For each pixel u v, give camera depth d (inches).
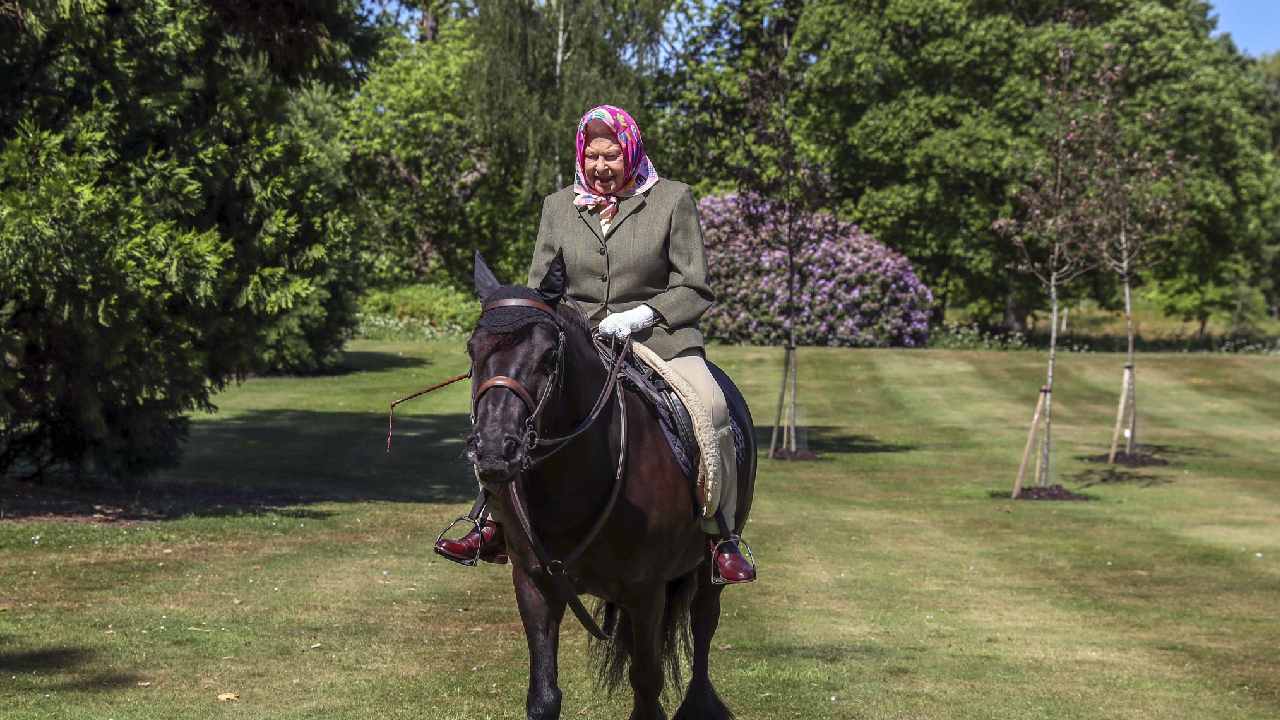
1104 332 2245.3
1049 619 413.4
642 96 1790.1
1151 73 1780.3
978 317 1989.4
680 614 231.3
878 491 788.6
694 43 1834.4
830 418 1202.6
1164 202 896.3
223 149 607.8
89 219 515.5
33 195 500.7
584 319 198.5
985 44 1742.1
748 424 250.8
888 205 1790.1
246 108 630.5
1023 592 463.5
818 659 340.2
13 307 552.7
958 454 984.9
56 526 520.1
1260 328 2213.3
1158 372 1462.8
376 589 415.8
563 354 184.1
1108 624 406.6
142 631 340.5
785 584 466.0
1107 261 852.0
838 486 810.2
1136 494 781.3
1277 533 627.8
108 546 481.1
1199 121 1776.6
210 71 636.7
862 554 546.6
